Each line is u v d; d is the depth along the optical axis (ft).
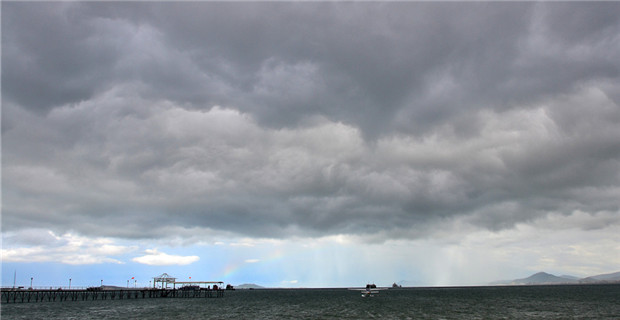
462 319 296.30
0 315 346.33
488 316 317.01
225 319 311.88
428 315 329.72
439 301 536.83
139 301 565.12
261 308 430.20
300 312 373.20
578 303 458.91
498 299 572.10
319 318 313.32
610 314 324.19
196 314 354.95
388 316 324.80
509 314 331.57
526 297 623.77
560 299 548.31
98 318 320.50
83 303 513.45
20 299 581.94
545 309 378.12
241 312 375.66
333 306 456.86
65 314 354.33
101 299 616.39
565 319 290.15
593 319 288.30
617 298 556.51
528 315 321.73
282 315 343.46
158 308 426.10
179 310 398.83
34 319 313.73
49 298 547.49
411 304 475.72
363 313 355.36
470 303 483.10
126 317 327.88
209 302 550.36
